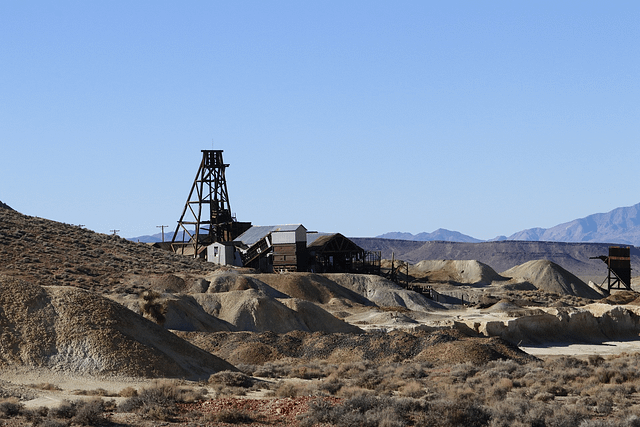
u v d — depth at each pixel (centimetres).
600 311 9938
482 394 3722
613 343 8781
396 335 5781
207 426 2884
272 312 7662
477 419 2967
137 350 4009
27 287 4222
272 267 12800
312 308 7994
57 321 4034
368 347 5659
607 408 3347
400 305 11612
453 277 17812
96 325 4069
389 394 3794
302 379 4628
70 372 3750
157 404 3138
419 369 4659
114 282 8750
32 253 9044
